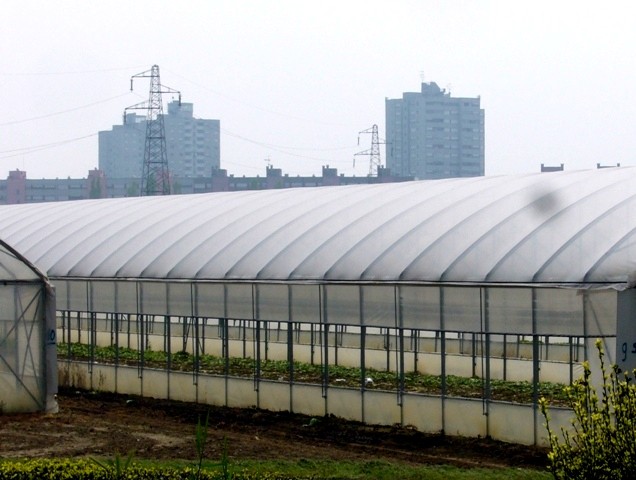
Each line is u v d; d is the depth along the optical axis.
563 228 33.28
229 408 39.16
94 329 45.69
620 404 17.25
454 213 37.69
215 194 55.16
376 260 36.47
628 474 16.86
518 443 31.16
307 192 48.97
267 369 41.31
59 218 55.50
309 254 39.03
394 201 41.84
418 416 33.94
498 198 37.88
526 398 33.00
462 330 32.97
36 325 37.28
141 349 43.12
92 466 23.77
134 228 49.06
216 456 28.38
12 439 30.95
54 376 37.56
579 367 39.50
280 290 38.44
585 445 17.36
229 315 40.19
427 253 35.31
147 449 29.36
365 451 30.30
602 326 30.06
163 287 42.69
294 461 27.80
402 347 34.62
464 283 32.94
